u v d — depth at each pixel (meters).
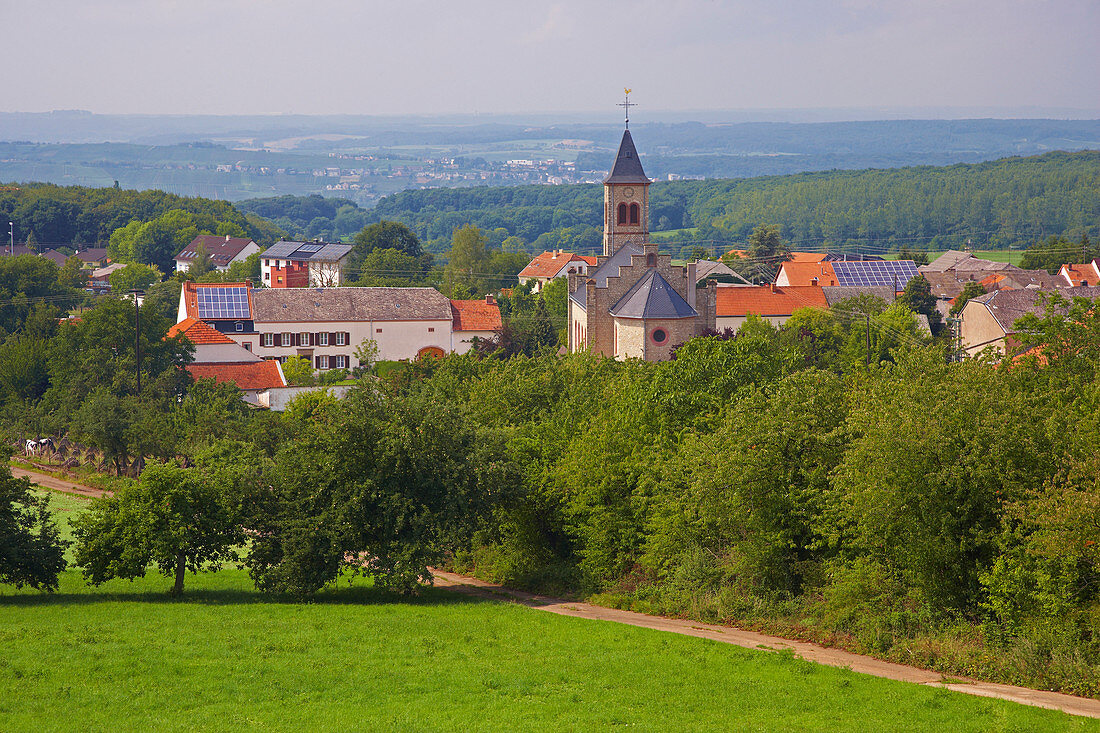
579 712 38.53
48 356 147.25
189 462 113.62
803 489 56.59
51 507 99.38
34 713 37.28
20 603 59.59
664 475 63.00
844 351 130.25
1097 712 38.97
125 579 70.56
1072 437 47.19
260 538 63.97
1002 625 47.44
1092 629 43.81
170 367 140.88
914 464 49.06
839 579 53.59
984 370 53.81
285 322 176.12
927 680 44.53
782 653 47.00
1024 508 45.59
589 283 129.62
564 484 70.00
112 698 39.19
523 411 86.62
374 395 67.00
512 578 74.19
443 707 39.12
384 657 46.31
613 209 150.12
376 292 184.88
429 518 63.16
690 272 129.88
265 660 45.31
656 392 73.25
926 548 49.28
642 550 67.50
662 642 49.91
